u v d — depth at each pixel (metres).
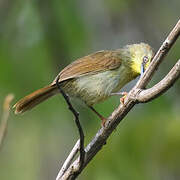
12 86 13.70
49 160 14.84
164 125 12.11
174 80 7.27
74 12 14.49
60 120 14.23
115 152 11.84
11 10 14.68
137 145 11.89
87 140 11.82
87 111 12.89
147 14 15.16
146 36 14.99
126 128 12.20
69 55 14.16
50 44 14.16
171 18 15.36
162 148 11.81
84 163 8.06
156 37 15.07
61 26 14.35
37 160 15.17
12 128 15.21
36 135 15.07
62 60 14.10
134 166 11.71
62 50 14.16
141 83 7.88
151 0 15.29
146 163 11.76
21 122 14.96
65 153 14.68
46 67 14.03
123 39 14.88
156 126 12.09
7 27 14.49
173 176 11.66
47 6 14.38
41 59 14.10
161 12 15.34
